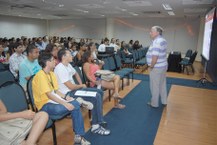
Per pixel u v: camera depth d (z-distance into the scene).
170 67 7.78
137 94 4.45
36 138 1.77
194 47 11.52
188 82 5.91
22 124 1.79
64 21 15.23
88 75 3.33
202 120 3.19
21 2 7.32
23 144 1.71
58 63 2.72
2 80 2.60
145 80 5.91
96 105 2.62
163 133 2.74
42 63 2.25
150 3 6.71
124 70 5.08
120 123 3.00
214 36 6.54
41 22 15.58
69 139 2.49
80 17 13.50
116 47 9.04
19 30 13.84
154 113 3.41
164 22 12.01
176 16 11.23
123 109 3.55
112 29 13.35
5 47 6.89
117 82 3.57
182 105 3.86
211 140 2.59
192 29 11.39
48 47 3.62
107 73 3.47
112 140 2.50
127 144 2.43
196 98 4.32
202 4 6.53
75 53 5.87
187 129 2.87
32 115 1.83
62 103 2.16
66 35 15.35
